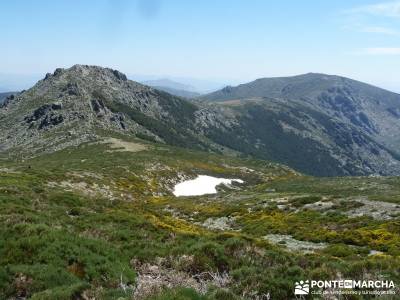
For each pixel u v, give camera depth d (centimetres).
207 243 2002
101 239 2198
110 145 14588
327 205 4750
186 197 7588
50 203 3378
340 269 1811
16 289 1526
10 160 13738
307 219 4250
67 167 9269
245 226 4309
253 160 18288
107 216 2923
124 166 9719
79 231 2381
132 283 1680
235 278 1709
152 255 1988
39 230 1938
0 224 2041
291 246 3203
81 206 3662
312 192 7694
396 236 3162
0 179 4622
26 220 2241
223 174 12444
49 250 1769
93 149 13950
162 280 1725
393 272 1773
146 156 12206
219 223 4753
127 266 1811
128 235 2366
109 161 10488
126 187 7669
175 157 13862
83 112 19738
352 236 3284
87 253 1823
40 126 18700
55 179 6197
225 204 5953
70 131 16850
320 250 2972
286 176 14062
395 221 3653
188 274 1798
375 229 3494
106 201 4294
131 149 14388
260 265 1891
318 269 1759
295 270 1730
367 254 2845
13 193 3500
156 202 6800
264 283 1593
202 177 11244
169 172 10431
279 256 1997
